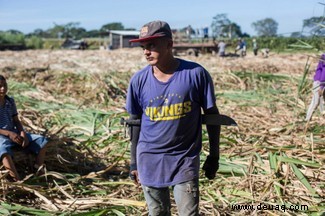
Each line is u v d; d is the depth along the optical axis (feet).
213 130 11.35
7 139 18.08
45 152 19.42
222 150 21.91
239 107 33.58
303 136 23.32
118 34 171.22
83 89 40.68
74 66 66.64
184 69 10.89
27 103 33.86
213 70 55.72
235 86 44.75
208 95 10.94
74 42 177.88
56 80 45.93
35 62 75.20
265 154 20.89
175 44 101.60
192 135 11.18
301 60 77.71
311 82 40.86
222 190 17.48
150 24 10.61
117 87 40.01
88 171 20.27
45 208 16.19
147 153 11.28
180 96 10.80
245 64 67.26
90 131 26.09
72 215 14.93
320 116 28.68
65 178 17.99
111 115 28.27
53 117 29.60
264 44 115.44
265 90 41.39
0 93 18.24
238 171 18.93
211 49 102.99
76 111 31.73
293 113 30.81
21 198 16.83
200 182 18.26
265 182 17.58
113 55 100.53
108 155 22.08
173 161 11.12
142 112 11.59
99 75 44.83
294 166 18.15
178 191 11.14
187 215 11.13
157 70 10.98
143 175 11.42
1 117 18.35
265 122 28.07
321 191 16.90
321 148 20.72
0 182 16.81
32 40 189.47
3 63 71.92
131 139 11.90
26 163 19.19
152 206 11.71
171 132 10.98
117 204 16.25
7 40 175.73
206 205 16.10
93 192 17.60
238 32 191.83
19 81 47.34
